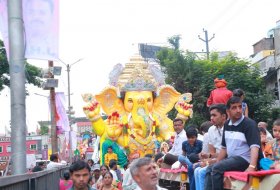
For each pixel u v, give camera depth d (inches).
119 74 754.2
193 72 1039.6
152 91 756.0
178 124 440.5
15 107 334.0
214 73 1015.0
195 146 384.8
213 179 259.4
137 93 741.9
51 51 367.2
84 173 229.9
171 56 1088.2
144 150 723.4
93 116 711.7
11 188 205.0
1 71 994.7
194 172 319.9
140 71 749.3
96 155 790.5
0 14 367.9
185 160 335.0
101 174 419.5
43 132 3016.7
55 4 371.2
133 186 315.0
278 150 312.0
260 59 1282.0
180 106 756.6
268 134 410.3
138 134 723.4
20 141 331.0
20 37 340.8
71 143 1485.0
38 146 2442.2
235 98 263.9
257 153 254.7
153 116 743.7
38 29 366.3
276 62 1107.9
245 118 265.3
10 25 339.9
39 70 1045.8
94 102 719.7
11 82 337.4
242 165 260.2
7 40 364.8
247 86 983.6
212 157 321.1
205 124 399.5
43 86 921.5
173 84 1057.5
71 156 1421.0
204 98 1003.9
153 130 729.0
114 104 747.4
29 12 365.4
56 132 956.6
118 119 731.4
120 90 744.3
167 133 742.5
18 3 341.4
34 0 366.9
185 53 1086.4
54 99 948.0
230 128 270.2
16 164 327.9
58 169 510.3
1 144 2098.9
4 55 977.5
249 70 1003.9
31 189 271.1
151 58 1620.3
